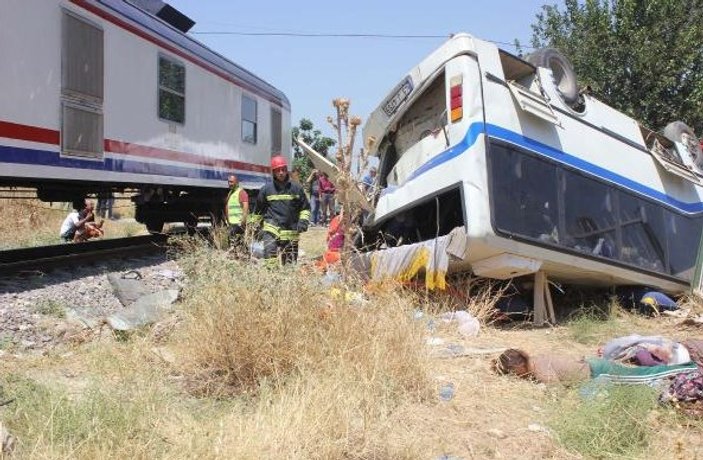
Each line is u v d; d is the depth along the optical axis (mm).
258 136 16219
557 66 8578
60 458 3129
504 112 7324
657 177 9281
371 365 4488
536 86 8055
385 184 8547
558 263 7438
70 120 9172
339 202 5805
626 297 8570
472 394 4758
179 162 12227
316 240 15852
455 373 5250
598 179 8164
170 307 5969
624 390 4359
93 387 3992
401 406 4328
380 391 4332
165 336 5512
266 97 16812
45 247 10703
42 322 6301
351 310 4918
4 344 5500
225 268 5234
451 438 3973
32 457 3119
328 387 4055
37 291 7633
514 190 7168
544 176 7508
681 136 10289
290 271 5113
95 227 14828
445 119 7438
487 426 4180
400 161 8250
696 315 8000
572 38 19219
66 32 9055
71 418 3529
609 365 5062
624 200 8492
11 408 3734
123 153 10430
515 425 4211
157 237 13953
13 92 8148
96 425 3455
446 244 6941
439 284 6941
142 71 10969
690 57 17672
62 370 4883
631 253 8367
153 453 3281
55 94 8875
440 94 7879
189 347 4809
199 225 16562
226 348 4645
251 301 4734
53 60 8828
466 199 6875
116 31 10242
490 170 6961
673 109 18156
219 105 13922
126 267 10336
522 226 7137
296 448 3457
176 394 4348
